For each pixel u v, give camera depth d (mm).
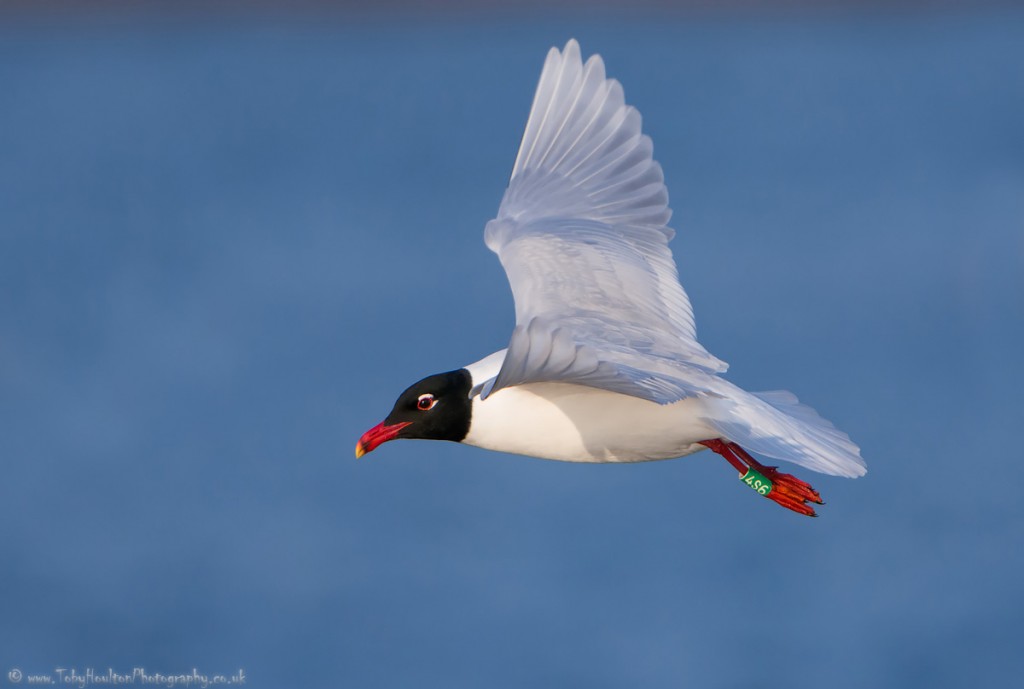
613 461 8359
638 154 8930
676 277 8523
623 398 8023
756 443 7668
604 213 8789
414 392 8438
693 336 8180
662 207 8734
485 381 8328
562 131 9125
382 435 8469
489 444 8438
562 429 8250
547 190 8977
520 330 6438
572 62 9164
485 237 8844
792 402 8172
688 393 7320
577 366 6625
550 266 8328
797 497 8594
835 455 7672
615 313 8078
